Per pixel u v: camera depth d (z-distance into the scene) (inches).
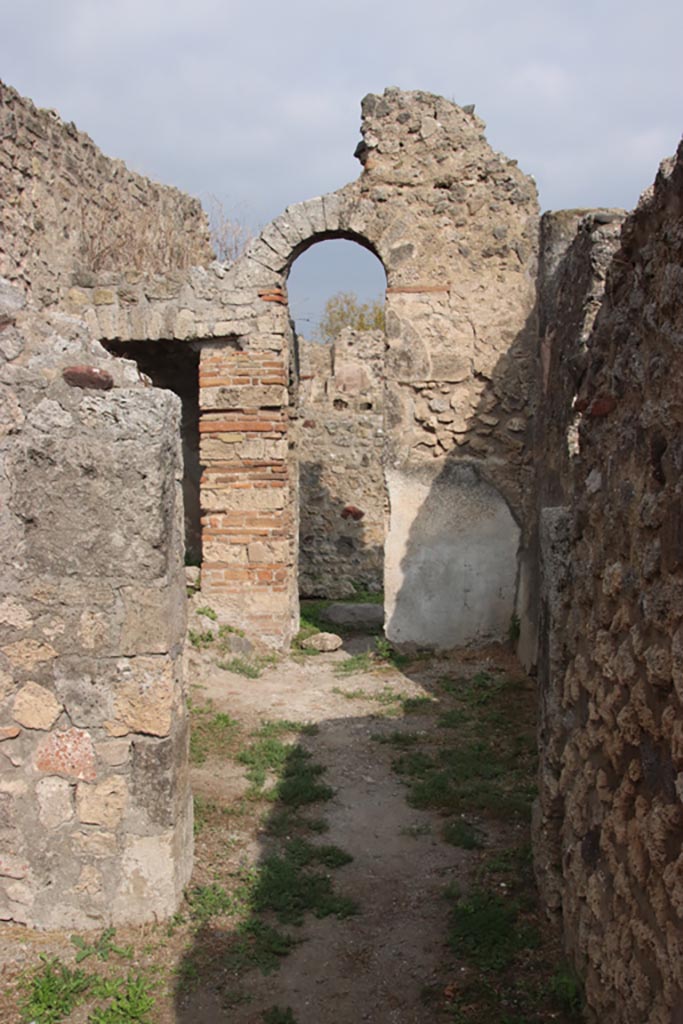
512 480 336.5
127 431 133.7
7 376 134.0
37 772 137.3
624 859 105.0
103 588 135.6
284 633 343.3
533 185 338.0
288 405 354.9
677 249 94.5
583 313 214.1
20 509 135.3
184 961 130.8
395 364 341.1
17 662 136.5
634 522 106.5
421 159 338.3
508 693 279.0
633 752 103.3
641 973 96.0
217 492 344.8
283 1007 122.4
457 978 129.0
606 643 116.2
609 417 123.6
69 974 125.6
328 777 208.4
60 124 374.3
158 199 471.8
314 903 149.6
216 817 180.7
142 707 136.3
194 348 349.4
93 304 348.5
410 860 167.6
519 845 171.8
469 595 339.0
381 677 303.9
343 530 509.4
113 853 137.6
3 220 331.3
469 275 338.6
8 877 138.1
